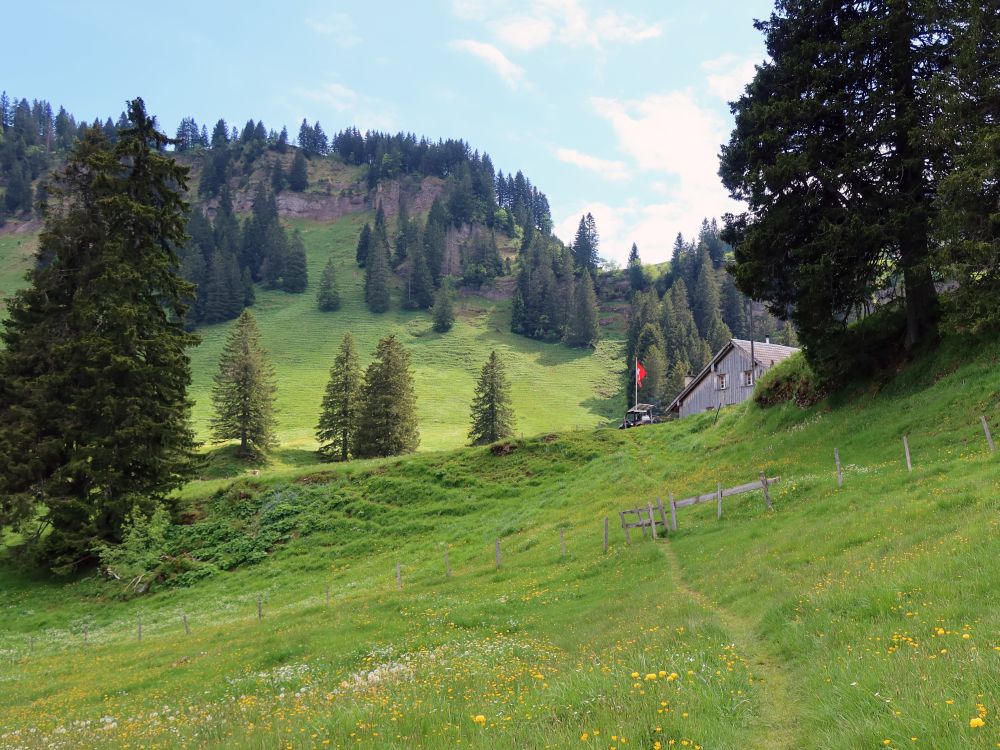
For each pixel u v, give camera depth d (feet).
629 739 21.40
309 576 130.41
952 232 88.28
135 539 134.82
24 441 128.57
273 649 67.41
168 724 38.32
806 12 107.76
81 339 133.08
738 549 66.90
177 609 120.98
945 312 99.71
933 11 92.53
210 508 165.27
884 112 99.66
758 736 23.40
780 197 106.83
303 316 643.45
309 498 165.37
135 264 142.51
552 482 160.04
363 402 255.29
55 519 133.18
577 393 511.40
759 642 37.93
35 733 42.19
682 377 415.64
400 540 141.38
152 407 138.31
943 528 47.11
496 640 53.93
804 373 126.93
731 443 131.44
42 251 139.85
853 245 96.37
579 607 63.93
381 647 57.93
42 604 125.90
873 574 41.11
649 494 120.78
